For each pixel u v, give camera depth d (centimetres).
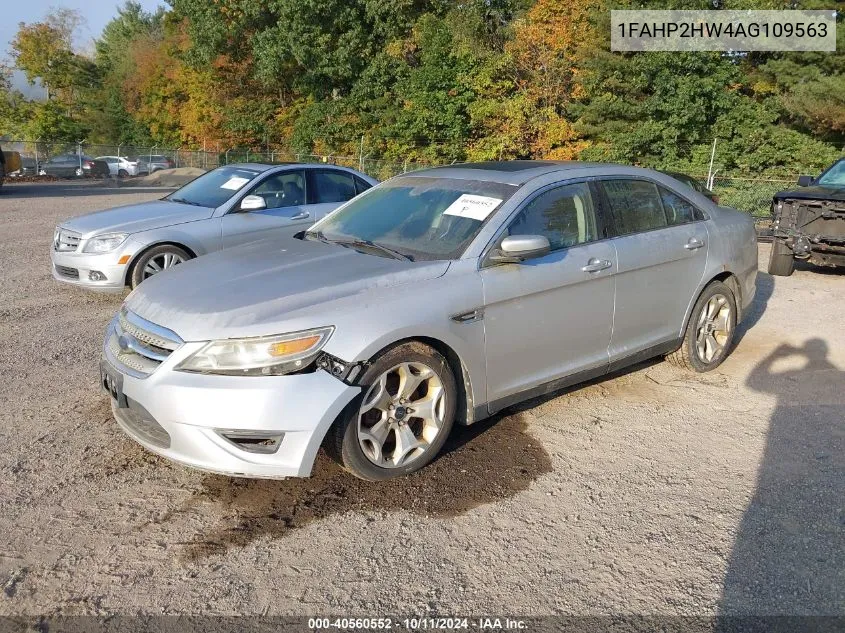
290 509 348
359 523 337
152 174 3434
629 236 472
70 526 330
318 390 330
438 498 360
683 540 326
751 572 302
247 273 393
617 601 284
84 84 5628
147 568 301
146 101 4909
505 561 309
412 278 376
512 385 412
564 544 322
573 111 2575
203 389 326
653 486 374
